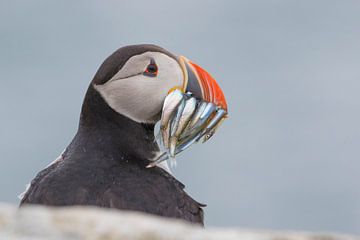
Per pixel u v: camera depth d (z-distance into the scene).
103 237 4.93
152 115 8.25
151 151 8.13
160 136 8.25
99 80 8.15
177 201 7.51
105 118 8.07
